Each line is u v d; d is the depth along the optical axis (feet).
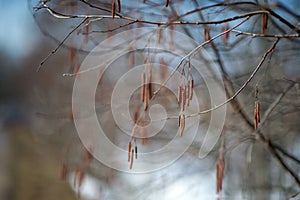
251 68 4.93
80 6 4.17
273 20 4.42
